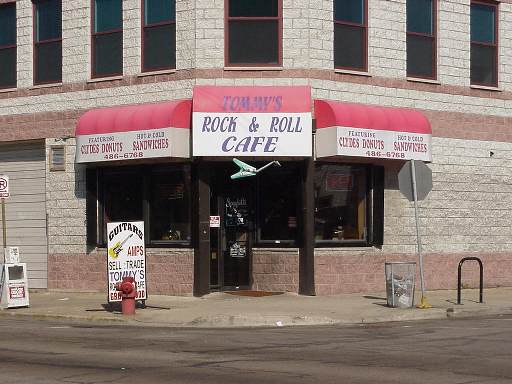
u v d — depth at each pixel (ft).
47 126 78.95
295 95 68.08
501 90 82.33
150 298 69.36
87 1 76.84
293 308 61.26
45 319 60.85
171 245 71.87
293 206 70.79
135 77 73.56
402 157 71.87
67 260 77.66
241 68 70.03
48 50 79.82
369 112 70.33
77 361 39.04
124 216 74.90
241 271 71.92
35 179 80.84
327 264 70.69
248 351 41.93
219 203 72.02
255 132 67.41
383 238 74.02
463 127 79.56
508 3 83.20
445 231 78.28
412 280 61.77
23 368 37.14
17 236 81.71
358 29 73.51
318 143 68.85
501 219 81.92
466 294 73.82
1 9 82.99
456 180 79.05
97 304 67.21
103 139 71.61
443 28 78.64
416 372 35.04
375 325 54.65
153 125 68.49
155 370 36.27
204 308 62.18
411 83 76.13
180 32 71.31
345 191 72.54
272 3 70.79
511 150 82.89
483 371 35.24
